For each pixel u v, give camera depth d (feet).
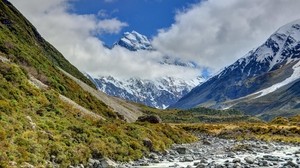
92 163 112.78
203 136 345.92
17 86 146.92
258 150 188.34
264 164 123.85
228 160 134.82
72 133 126.00
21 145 98.73
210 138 312.50
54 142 110.83
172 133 233.96
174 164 129.18
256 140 276.62
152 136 184.24
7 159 87.10
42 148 103.09
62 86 231.09
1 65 154.51
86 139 127.34
